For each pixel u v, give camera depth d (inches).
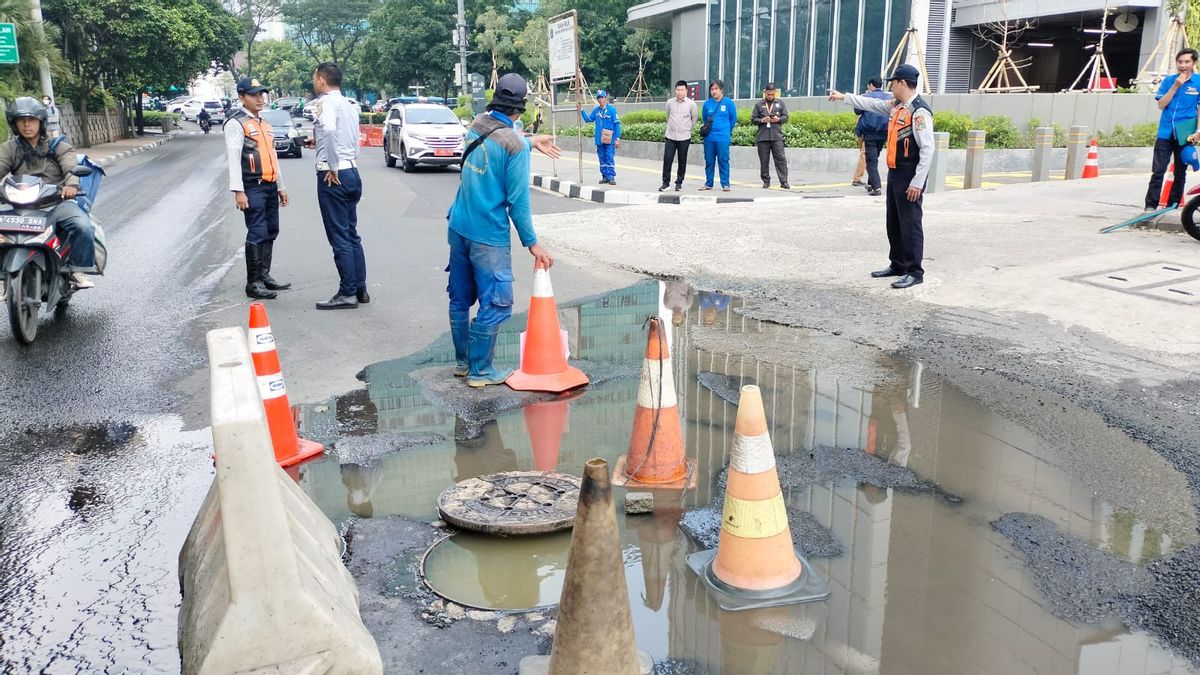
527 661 111.1
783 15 1186.0
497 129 207.9
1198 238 351.3
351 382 225.9
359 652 101.2
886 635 117.6
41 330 278.8
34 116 266.7
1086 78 1227.9
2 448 184.4
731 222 469.4
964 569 133.5
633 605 125.6
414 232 470.0
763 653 114.2
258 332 172.1
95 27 1305.4
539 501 155.7
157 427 196.1
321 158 288.2
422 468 174.7
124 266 386.9
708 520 152.0
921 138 294.5
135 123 1935.3
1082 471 166.4
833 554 138.5
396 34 2662.4
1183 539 140.9
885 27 1021.8
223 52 1875.0
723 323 279.4
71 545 144.7
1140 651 113.6
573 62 674.8
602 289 333.1
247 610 96.4
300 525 117.3
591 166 877.2
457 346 227.6
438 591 130.1
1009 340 247.4
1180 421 187.5
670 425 167.2
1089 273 308.0
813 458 174.9
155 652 116.6
